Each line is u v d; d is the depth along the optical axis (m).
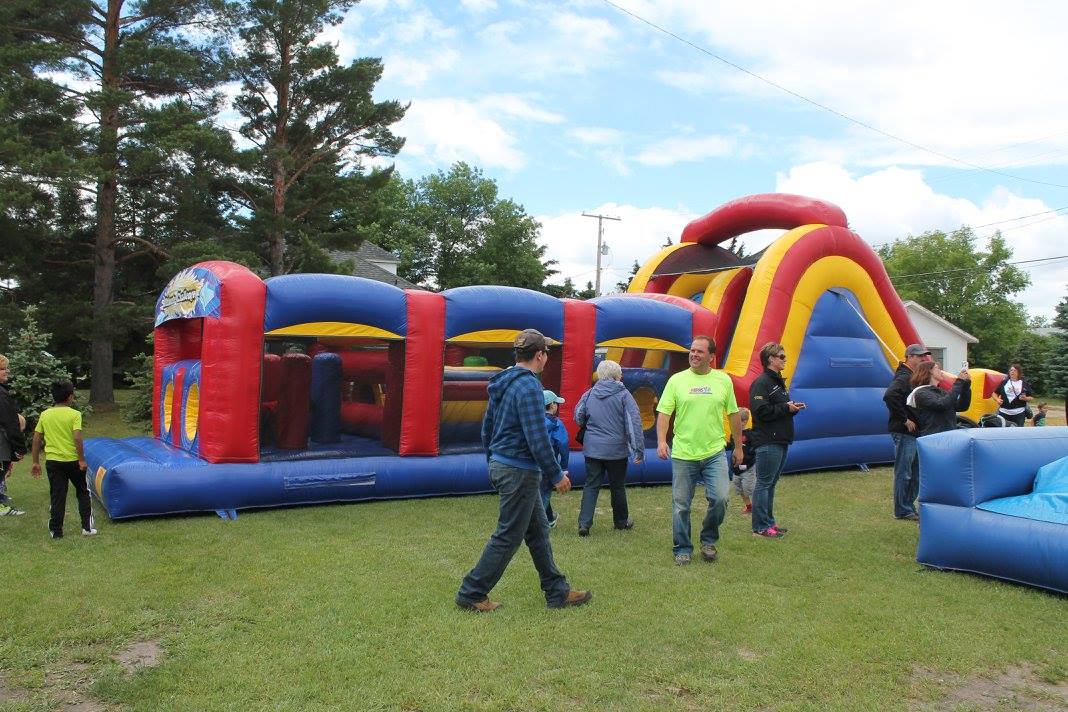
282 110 22.88
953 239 55.56
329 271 23.03
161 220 21.64
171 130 19.02
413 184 56.25
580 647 4.28
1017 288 53.53
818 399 11.08
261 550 6.27
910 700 3.74
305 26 22.55
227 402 7.73
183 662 4.00
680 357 10.95
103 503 7.53
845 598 5.23
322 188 23.17
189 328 10.69
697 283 13.30
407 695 3.66
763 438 7.02
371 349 11.55
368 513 7.82
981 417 13.02
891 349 12.14
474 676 3.88
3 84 17.69
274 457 8.15
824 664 4.11
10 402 7.60
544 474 4.70
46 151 17.98
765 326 10.83
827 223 12.00
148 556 6.02
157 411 10.23
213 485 7.56
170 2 20.00
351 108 22.97
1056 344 33.41
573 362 9.55
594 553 6.38
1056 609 5.05
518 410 4.66
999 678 4.02
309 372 8.68
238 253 19.67
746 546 6.65
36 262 19.88
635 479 9.72
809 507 8.52
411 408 8.60
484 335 9.08
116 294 22.44
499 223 54.75
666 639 4.42
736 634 4.52
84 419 17.83
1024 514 5.52
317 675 3.86
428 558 6.06
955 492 5.88
